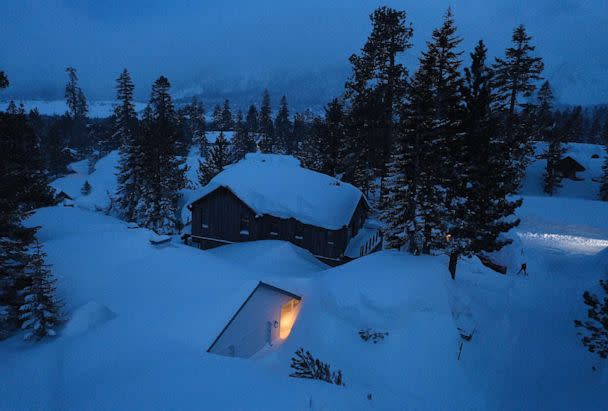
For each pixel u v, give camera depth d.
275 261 25.41
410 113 22.64
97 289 16.66
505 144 21.53
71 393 10.09
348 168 42.16
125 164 46.84
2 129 17.12
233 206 30.95
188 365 11.70
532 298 24.62
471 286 24.91
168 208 39.50
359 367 16.09
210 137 110.88
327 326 18.17
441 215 22.78
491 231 21.98
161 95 72.06
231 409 9.08
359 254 28.94
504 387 15.78
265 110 116.12
